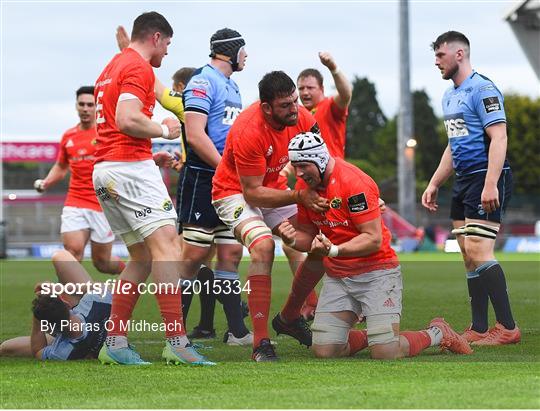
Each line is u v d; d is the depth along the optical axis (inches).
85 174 1568.7
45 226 5531.5
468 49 1135.6
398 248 4761.3
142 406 687.1
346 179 946.1
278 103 941.2
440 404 673.6
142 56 938.7
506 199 1136.2
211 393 738.8
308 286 1027.3
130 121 896.3
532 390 727.1
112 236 1595.7
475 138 1121.4
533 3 2546.8
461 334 1151.0
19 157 5315.0
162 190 931.3
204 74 1108.5
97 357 974.4
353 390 736.3
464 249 1141.1
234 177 994.1
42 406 693.9
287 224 970.7
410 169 4960.6
